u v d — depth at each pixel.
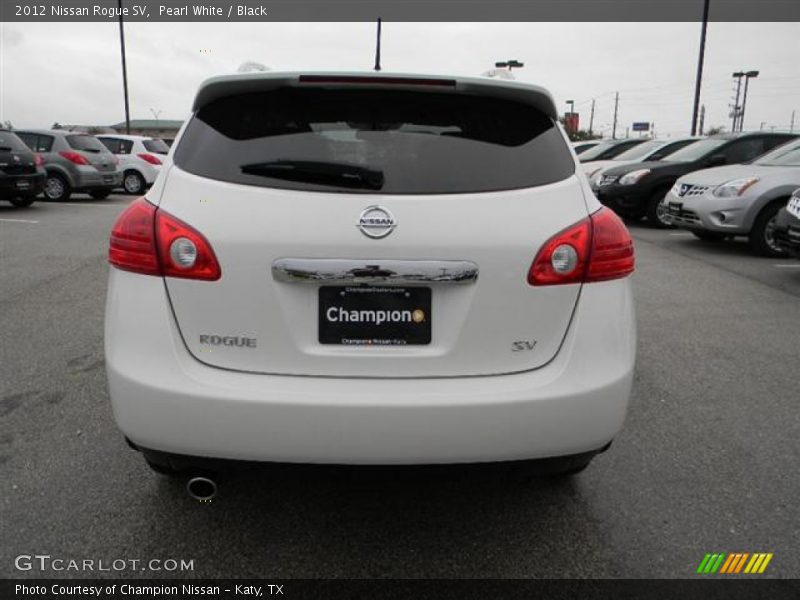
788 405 3.61
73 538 2.38
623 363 2.13
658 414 3.48
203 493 2.19
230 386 1.98
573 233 2.07
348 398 1.97
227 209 2.00
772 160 8.81
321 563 2.28
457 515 2.57
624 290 2.18
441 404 1.97
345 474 2.05
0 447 3.00
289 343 2.02
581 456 2.13
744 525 2.51
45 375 3.88
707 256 8.32
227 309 2.01
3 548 2.32
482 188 2.06
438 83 2.19
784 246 6.69
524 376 2.06
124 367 2.03
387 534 2.44
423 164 2.08
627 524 2.52
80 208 13.31
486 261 2.00
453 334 2.04
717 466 2.94
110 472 2.81
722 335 4.89
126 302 2.06
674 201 9.05
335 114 2.18
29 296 5.78
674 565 2.29
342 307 2.02
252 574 2.22
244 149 2.10
